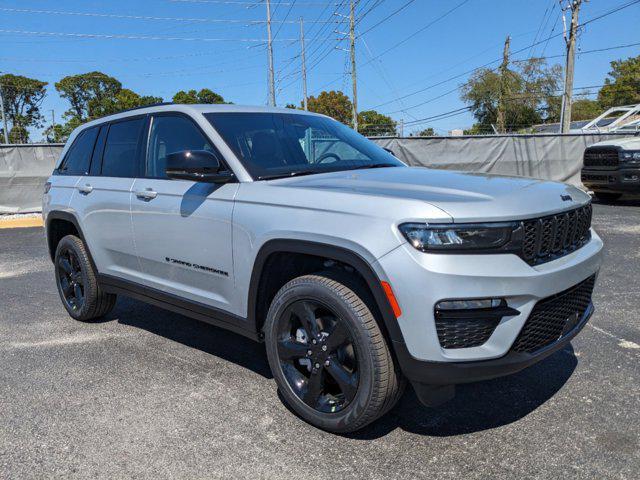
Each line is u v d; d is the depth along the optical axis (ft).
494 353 8.07
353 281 8.91
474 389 11.05
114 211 13.50
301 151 12.05
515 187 9.28
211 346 13.85
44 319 16.51
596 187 39.11
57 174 16.52
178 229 11.65
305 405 9.64
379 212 8.35
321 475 8.30
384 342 8.52
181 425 9.85
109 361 12.96
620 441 8.98
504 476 8.16
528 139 46.93
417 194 8.68
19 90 296.10
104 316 16.56
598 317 15.15
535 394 10.75
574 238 9.61
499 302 8.02
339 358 9.23
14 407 10.66
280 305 9.72
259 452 8.96
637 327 14.32
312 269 10.33
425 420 9.89
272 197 9.83
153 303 13.14
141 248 12.87
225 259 10.67
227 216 10.48
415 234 7.97
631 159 36.24
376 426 9.71
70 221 15.23
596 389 10.85
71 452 9.05
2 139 290.97
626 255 22.71
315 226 8.93
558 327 9.02
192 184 11.50
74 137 16.48
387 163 12.71
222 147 11.15
